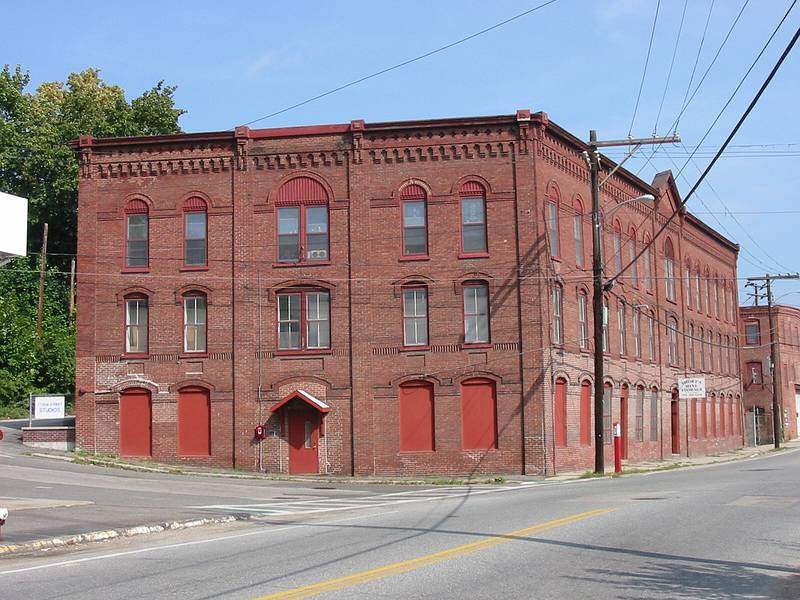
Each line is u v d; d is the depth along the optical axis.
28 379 55.72
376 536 15.92
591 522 16.97
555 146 39.00
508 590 10.70
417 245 37.06
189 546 15.41
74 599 10.53
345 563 12.77
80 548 15.87
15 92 61.78
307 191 37.44
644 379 48.94
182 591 10.90
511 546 14.02
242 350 37.03
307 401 36.03
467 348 36.44
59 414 39.88
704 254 63.12
